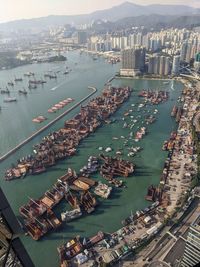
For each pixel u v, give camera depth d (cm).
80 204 12075
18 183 14088
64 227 11081
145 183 13700
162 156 16175
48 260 9612
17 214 11738
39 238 10512
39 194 13138
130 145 17700
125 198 12656
